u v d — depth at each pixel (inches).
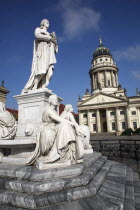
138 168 263.0
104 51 2974.9
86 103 2464.3
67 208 96.0
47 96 215.5
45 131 134.6
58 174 116.3
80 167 127.1
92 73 2851.9
